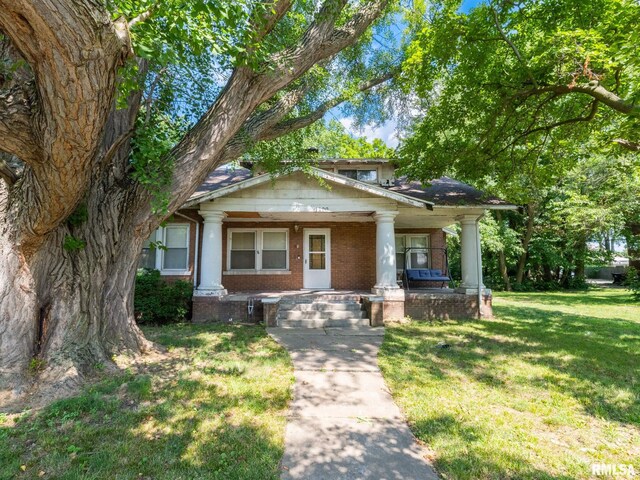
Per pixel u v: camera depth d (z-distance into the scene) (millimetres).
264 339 6996
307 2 6070
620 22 6039
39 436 3049
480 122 9477
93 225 4934
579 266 23859
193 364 5203
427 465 2779
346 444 3078
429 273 12078
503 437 3182
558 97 8305
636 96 6148
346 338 7168
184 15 3320
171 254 10438
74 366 4332
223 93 5480
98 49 2430
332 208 9398
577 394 4219
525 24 8078
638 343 6875
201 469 2652
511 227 23625
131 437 3082
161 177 4996
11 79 3680
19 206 4051
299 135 8328
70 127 2895
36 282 4461
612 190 17750
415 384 4523
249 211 9312
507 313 11000
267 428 3301
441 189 11156
